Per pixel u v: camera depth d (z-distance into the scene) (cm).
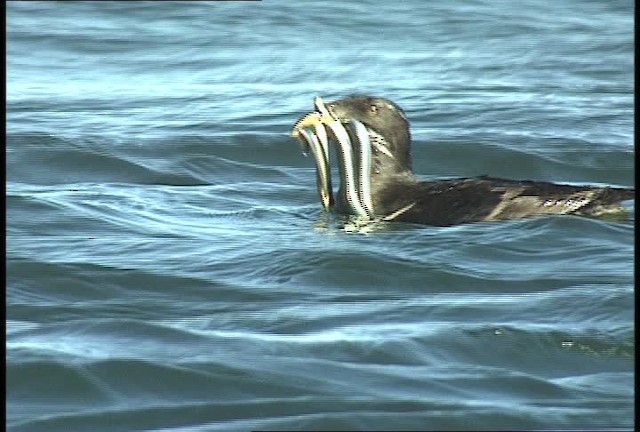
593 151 2008
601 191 1525
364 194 1570
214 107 2330
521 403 1059
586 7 3147
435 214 1529
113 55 2781
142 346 1177
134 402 1079
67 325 1234
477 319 1234
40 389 1100
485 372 1118
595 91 2444
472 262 1396
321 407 1055
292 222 1580
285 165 1959
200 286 1347
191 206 1691
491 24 2983
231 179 1881
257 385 1097
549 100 2352
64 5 3173
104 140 2039
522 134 2098
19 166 1917
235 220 1603
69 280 1360
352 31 2955
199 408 1064
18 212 1623
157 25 3016
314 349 1166
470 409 1042
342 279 1359
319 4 3142
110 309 1284
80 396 1091
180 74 2630
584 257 1404
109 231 1549
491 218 1505
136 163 1936
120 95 2439
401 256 1404
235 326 1229
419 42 2861
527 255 1414
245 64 2694
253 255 1430
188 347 1174
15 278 1363
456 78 2553
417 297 1312
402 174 1587
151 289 1341
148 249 1464
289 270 1380
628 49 2764
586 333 1189
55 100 2391
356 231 1508
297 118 2236
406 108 2294
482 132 2100
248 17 3066
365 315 1254
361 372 1118
